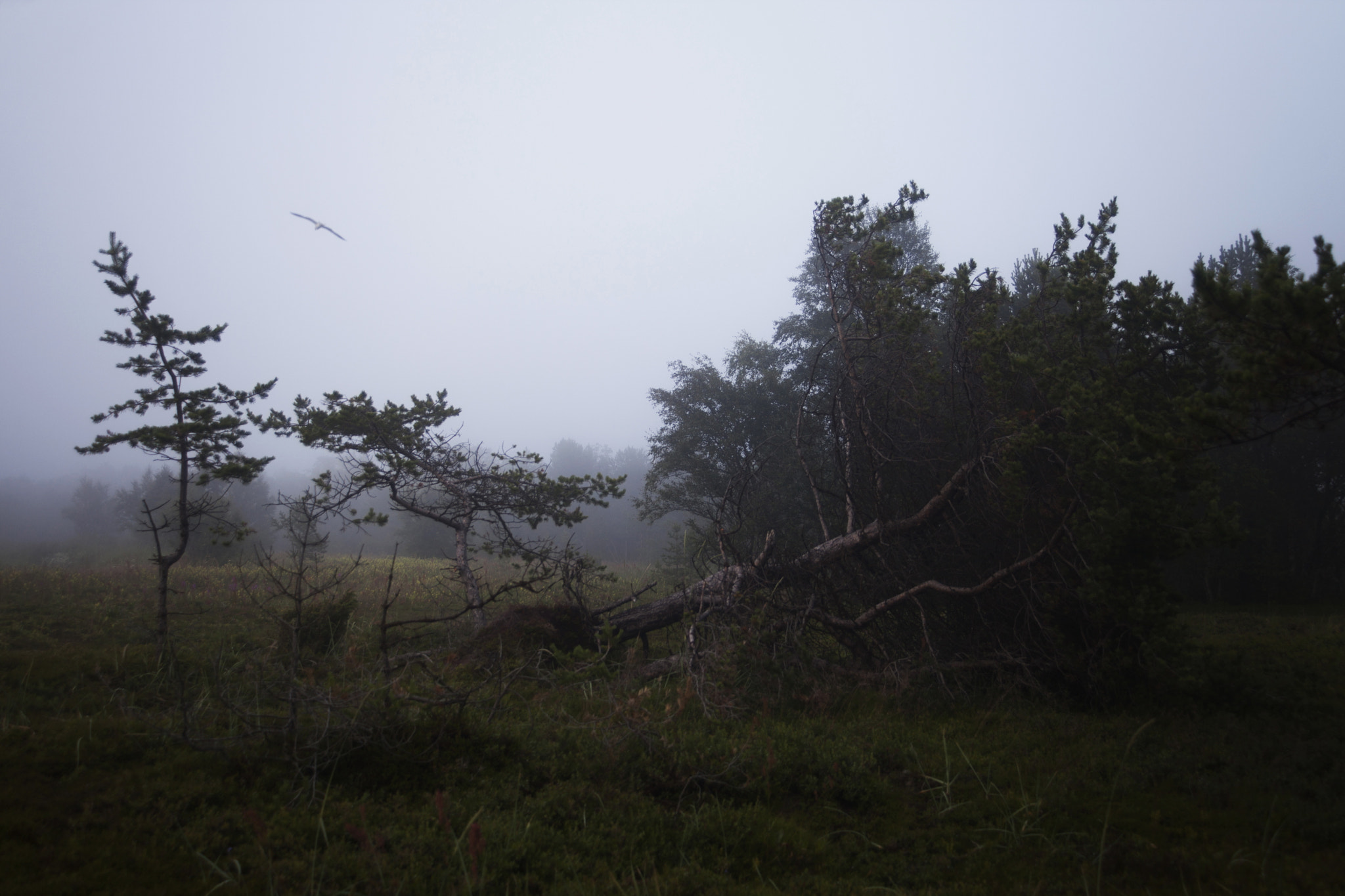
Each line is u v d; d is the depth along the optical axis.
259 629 10.81
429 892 3.84
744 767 5.62
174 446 9.08
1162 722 6.95
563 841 4.53
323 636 9.54
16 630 10.44
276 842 4.24
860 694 8.16
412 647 10.59
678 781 5.41
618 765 5.61
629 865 4.32
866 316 10.81
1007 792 5.54
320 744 5.39
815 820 5.17
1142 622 7.17
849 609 10.16
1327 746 5.84
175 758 5.32
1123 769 5.70
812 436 13.24
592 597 14.45
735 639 8.62
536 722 6.61
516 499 12.12
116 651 9.00
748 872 4.44
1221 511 6.95
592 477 12.08
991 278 10.05
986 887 4.29
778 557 10.50
